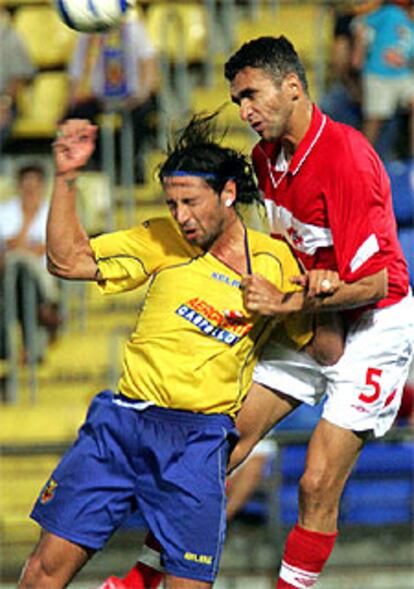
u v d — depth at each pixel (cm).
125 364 1756
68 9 1716
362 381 1833
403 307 1841
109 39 3381
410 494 2972
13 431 3127
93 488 1728
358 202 1722
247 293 1694
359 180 1717
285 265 1764
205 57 3806
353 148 1728
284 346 1870
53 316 3312
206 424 1727
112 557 2867
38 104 3791
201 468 1714
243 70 1719
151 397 1728
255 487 2848
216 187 1709
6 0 3834
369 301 1742
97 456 1738
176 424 1723
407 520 2962
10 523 3000
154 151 3506
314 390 1902
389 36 3472
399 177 3403
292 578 1877
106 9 1709
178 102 3625
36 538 2986
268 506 2838
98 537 1730
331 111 3509
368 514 2964
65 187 1709
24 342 3294
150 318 1750
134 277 1770
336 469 1847
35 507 1755
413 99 3475
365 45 3488
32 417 3164
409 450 2992
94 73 3397
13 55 3644
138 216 3447
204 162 1698
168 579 1731
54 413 3178
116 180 3569
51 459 3109
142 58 3412
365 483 2981
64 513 1725
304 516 1870
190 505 1706
